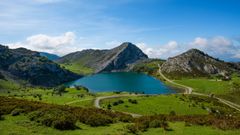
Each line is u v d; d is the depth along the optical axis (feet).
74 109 176.65
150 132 123.44
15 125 119.65
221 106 530.68
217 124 139.64
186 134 119.24
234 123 139.54
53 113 136.77
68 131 117.60
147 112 420.77
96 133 115.65
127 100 504.43
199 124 143.23
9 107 150.82
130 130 123.75
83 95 632.38
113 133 116.47
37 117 130.93
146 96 598.34
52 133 112.78
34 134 108.06
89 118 139.85
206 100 571.69
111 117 165.58
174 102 489.26
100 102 533.96
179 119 163.02
